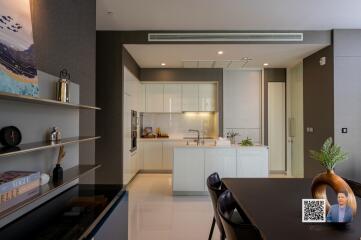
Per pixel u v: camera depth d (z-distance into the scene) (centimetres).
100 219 163
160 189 506
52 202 191
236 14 399
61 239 130
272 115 683
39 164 200
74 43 275
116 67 477
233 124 684
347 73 461
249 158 461
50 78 215
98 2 359
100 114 480
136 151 619
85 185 243
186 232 308
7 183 135
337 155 160
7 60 151
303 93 573
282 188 226
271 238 125
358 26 451
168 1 357
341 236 128
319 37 466
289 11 389
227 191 200
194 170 460
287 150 674
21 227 146
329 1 357
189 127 723
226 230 151
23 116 178
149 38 469
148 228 320
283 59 581
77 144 265
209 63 622
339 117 459
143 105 691
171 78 675
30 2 195
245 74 686
